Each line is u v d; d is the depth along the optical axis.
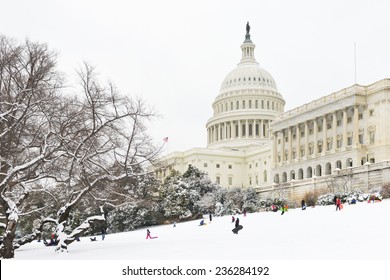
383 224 38.97
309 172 122.38
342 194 81.25
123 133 43.44
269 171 157.75
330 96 117.19
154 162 44.50
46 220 42.94
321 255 25.34
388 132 102.50
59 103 40.91
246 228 49.22
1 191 34.88
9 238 34.94
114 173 41.62
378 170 85.00
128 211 93.25
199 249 32.34
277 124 137.12
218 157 170.12
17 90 40.03
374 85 107.44
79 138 39.94
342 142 113.25
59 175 41.28
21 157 41.53
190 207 101.56
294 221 50.53
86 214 77.56
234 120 187.75
